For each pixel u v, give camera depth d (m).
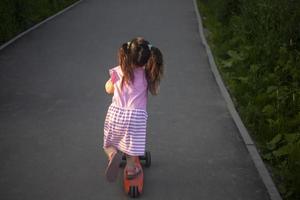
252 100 8.33
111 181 5.24
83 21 16.69
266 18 11.24
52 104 8.16
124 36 14.27
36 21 16.00
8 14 13.29
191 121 7.57
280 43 10.22
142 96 5.16
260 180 5.79
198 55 12.13
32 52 11.93
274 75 9.10
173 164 6.10
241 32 12.44
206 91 9.15
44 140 6.70
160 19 17.75
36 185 5.48
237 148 6.66
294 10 10.43
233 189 5.56
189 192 5.45
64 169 5.87
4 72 10.06
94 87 9.13
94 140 6.72
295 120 7.22
